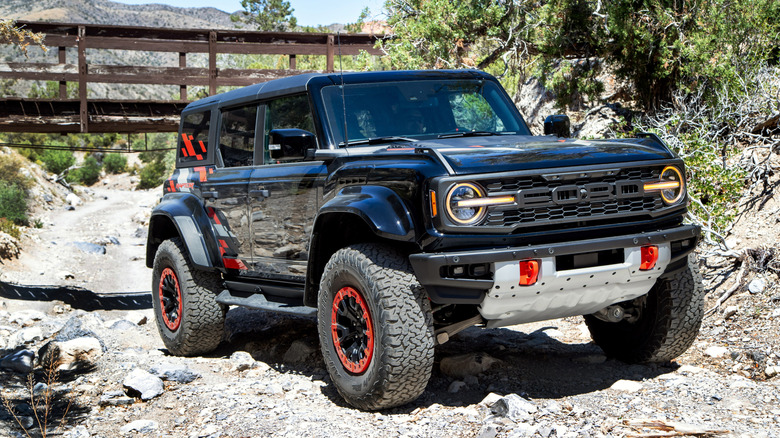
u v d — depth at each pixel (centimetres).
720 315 625
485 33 1148
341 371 460
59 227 2750
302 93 527
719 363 526
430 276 398
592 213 421
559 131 572
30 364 618
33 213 3250
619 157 434
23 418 464
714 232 702
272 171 542
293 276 541
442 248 401
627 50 1089
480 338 647
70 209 3750
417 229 406
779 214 733
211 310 633
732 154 884
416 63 1140
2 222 1898
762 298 626
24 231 2145
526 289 406
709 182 807
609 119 1183
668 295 489
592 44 1131
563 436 373
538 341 622
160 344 725
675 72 1066
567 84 1180
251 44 1538
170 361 625
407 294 420
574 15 1107
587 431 378
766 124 886
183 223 639
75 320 712
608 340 549
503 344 618
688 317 490
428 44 1149
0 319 898
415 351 417
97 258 1714
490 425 395
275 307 537
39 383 560
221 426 429
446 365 525
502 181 402
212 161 636
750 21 954
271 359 624
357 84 528
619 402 435
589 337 632
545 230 412
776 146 852
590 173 417
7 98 1436
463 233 399
